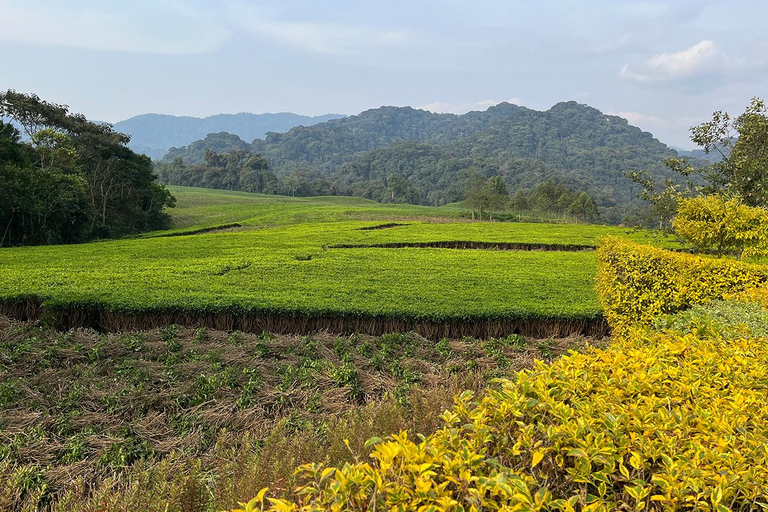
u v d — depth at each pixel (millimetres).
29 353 8633
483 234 33906
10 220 33031
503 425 2984
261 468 3836
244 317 10961
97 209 46688
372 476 2303
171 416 6504
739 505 2580
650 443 2684
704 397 3445
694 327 5332
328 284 14289
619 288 9078
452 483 2549
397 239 30250
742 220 13273
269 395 7102
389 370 8367
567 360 3945
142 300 11156
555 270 17828
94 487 4957
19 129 40469
